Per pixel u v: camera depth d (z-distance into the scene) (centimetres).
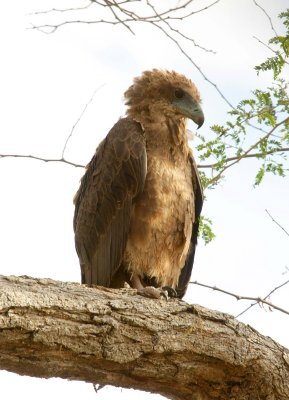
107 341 841
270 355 909
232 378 904
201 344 884
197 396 902
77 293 848
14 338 796
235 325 910
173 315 885
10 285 822
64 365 833
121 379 873
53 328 810
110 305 852
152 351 863
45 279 848
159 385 894
